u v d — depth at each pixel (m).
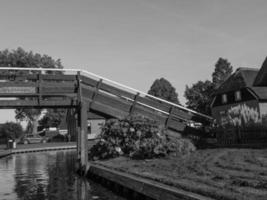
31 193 17.23
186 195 10.44
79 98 24.28
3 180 22.84
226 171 13.87
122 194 15.41
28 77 23.89
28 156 47.47
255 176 12.28
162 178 13.45
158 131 22.42
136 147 22.22
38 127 112.88
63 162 36.06
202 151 21.91
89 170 21.75
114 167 18.84
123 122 23.72
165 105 26.25
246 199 9.22
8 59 82.12
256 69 54.97
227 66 90.00
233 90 53.00
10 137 79.62
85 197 15.45
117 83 25.28
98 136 24.48
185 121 26.89
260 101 48.62
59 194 16.50
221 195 9.80
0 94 23.41
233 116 52.50
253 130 25.52
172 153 21.53
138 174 15.30
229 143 26.59
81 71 24.58
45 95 24.00
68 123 86.00
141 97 25.80
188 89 84.94
